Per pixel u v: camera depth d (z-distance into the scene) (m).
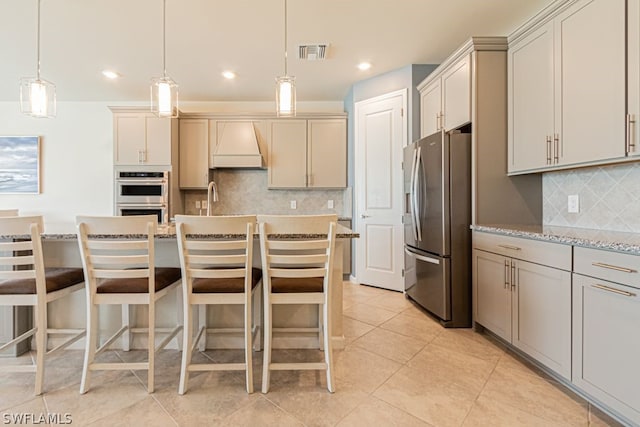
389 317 2.91
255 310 2.29
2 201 4.64
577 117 1.91
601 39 1.75
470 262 2.67
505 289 2.20
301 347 2.31
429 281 2.88
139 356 2.17
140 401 1.67
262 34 2.89
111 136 4.69
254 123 4.45
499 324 2.27
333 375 1.77
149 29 2.80
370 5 2.48
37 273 1.73
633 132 1.61
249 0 2.40
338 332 2.28
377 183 3.89
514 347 2.19
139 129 4.16
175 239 2.01
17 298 1.74
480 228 2.44
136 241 1.77
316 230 1.77
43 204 4.66
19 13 2.54
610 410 1.53
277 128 4.45
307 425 1.50
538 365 2.02
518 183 2.57
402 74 3.64
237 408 1.62
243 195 4.70
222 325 2.29
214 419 1.54
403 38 2.99
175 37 2.94
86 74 3.76
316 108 4.80
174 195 4.26
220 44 3.07
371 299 3.44
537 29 2.20
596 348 1.53
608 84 1.72
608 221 2.07
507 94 2.51
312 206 4.73
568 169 2.17
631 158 1.65
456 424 1.50
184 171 4.40
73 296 2.27
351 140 4.31
